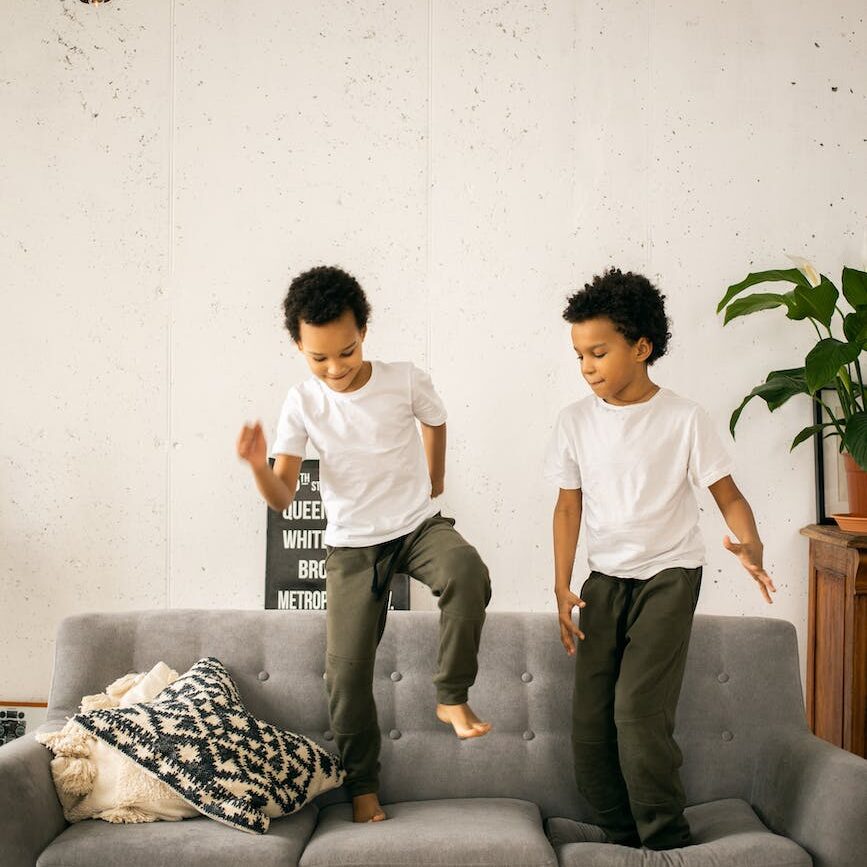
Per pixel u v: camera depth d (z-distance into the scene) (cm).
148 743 212
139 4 312
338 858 196
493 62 309
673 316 308
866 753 265
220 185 311
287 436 226
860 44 307
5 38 312
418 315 309
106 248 311
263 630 250
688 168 308
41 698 311
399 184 309
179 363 311
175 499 311
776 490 307
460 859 196
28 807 196
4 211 312
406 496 224
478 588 211
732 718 242
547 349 308
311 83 310
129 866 192
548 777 239
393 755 241
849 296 270
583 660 226
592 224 308
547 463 237
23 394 312
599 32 309
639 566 222
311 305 204
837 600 277
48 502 312
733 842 203
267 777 215
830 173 307
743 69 308
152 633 249
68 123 312
